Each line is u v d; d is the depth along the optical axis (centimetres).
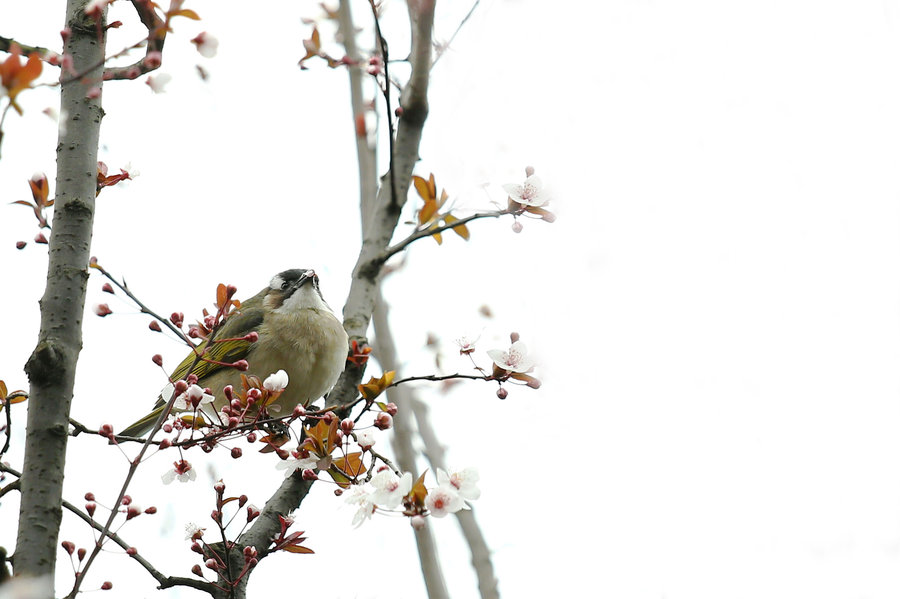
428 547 1330
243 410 818
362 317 1150
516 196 1001
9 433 836
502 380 874
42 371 726
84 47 844
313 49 1123
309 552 853
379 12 1151
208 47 808
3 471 807
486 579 1391
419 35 1160
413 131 1205
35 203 881
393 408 843
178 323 875
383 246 1181
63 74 812
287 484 967
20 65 565
